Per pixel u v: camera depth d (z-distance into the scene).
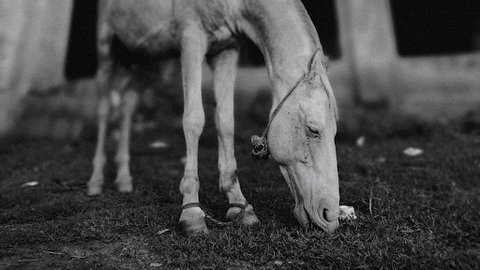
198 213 2.62
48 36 8.02
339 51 8.45
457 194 3.39
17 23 7.78
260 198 3.31
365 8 8.24
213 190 3.71
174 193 3.66
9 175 4.84
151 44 3.30
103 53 4.04
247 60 9.09
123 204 3.47
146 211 3.11
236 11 2.76
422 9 10.77
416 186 3.79
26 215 3.22
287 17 2.54
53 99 7.86
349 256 2.18
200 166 4.89
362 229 2.62
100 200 3.66
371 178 3.99
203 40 2.88
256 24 2.68
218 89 3.03
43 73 7.93
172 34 3.05
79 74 9.75
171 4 2.99
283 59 2.50
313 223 2.41
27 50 7.87
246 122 7.53
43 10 8.00
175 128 7.35
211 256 2.26
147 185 4.07
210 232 2.57
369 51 8.14
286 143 2.43
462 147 5.46
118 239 2.66
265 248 2.33
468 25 10.52
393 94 8.09
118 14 3.55
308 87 2.39
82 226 2.87
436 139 6.27
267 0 2.59
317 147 2.36
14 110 7.51
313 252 2.25
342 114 7.54
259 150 2.58
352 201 3.18
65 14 8.16
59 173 4.73
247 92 8.15
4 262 2.34
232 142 2.99
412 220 2.75
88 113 7.76
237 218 2.72
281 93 2.47
